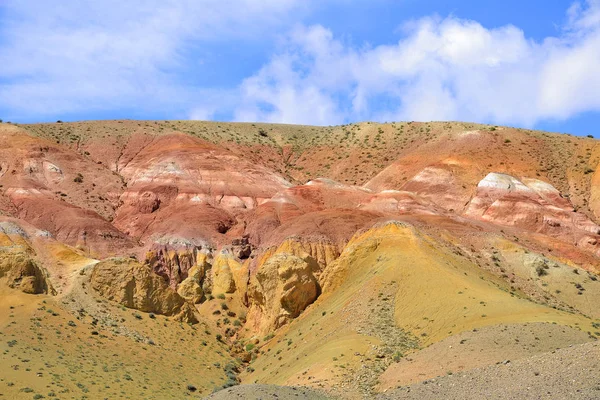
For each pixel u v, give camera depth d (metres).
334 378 71.75
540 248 129.38
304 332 94.56
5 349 83.00
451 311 81.56
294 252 114.31
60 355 85.50
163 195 149.25
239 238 130.25
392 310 87.06
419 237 103.75
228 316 115.31
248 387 64.94
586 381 53.50
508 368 60.31
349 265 104.19
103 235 132.62
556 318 76.06
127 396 78.38
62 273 108.06
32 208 138.50
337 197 143.12
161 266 126.75
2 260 100.44
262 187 154.75
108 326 98.00
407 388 63.22
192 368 93.25
